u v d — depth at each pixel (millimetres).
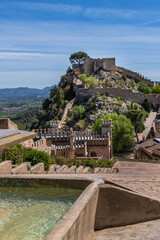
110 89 136875
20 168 16766
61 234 7094
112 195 10398
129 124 93375
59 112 144125
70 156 59531
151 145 72688
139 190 14711
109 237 9727
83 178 11172
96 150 66875
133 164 38469
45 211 9922
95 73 170750
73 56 198125
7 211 9938
